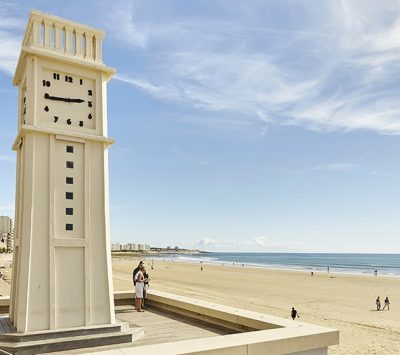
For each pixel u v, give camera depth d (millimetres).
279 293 57719
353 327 32031
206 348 9570
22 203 13719
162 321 15562
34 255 13211
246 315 13656
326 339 11422
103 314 13961
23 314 12781
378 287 68000
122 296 19188
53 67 14531
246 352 10055
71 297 13586
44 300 13133
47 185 13781
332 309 42594
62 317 13328
